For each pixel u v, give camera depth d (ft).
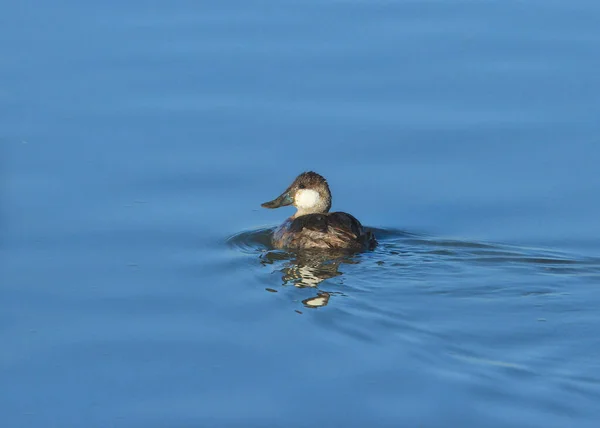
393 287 46.96
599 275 48.19
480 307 44.75
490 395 37.73
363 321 43.73
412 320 43.57
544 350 40.98
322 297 46.37
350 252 51.52
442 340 41.91
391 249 52.11
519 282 47.24
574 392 37.73
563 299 45.52
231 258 52.54
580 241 53.47
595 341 41.60
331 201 57.72
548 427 35.53
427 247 52.44
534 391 37.96
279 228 55.62
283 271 50.06
